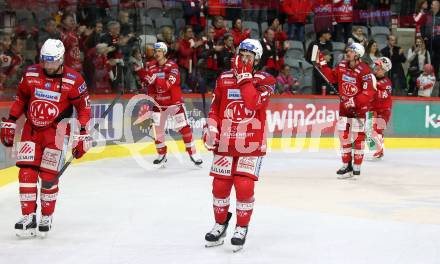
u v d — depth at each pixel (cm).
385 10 2094
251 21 2002
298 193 1153
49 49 760
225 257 734
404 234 854
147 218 933
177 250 761
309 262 717
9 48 1470
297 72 1923
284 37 1916
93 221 911
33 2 1567
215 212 770
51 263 703
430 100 1917
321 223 916
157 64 1391
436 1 2028
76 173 1339
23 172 799
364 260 727
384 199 1109
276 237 831
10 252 746
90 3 1650
